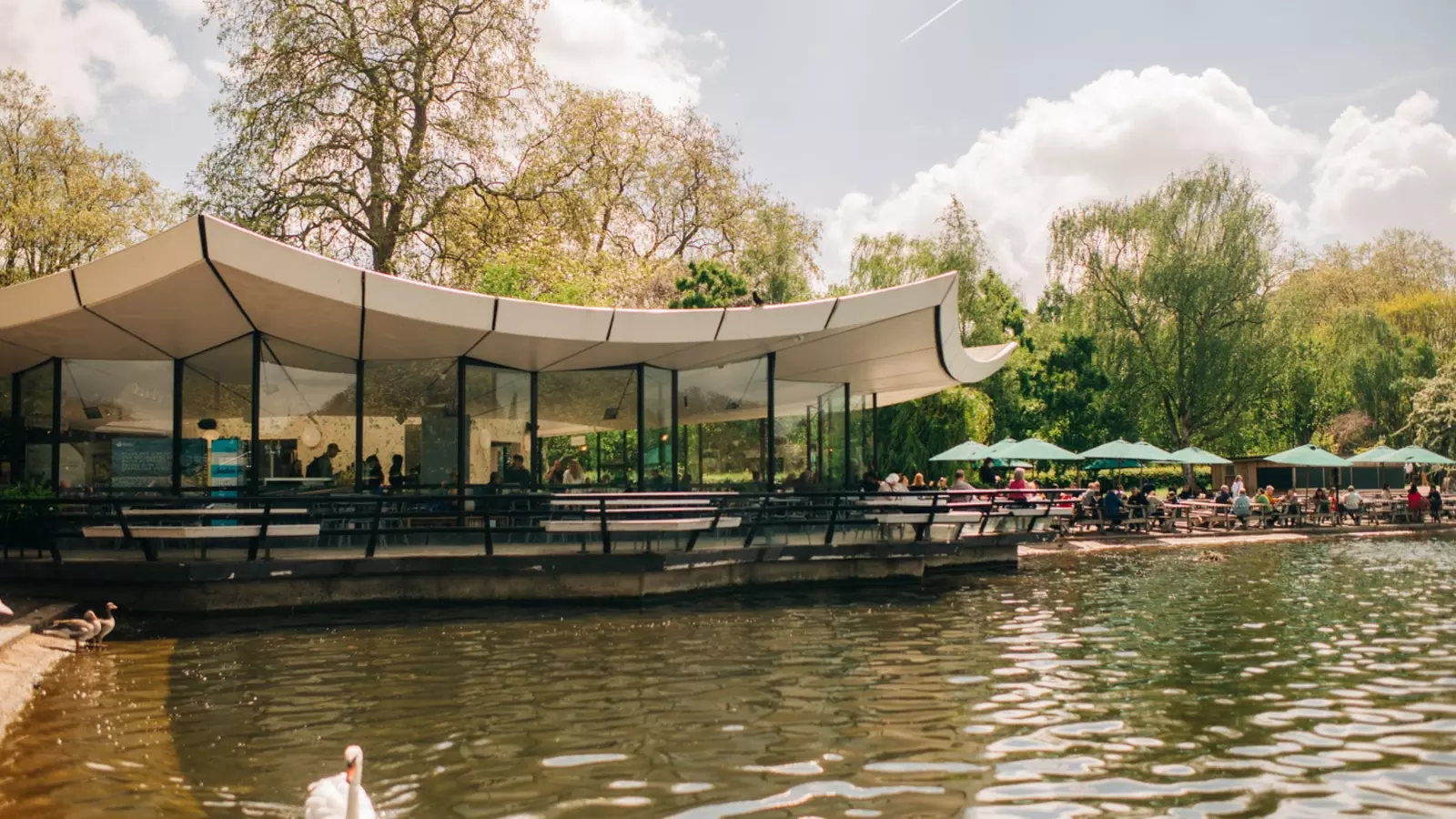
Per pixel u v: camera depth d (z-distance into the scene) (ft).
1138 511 94.84
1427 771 23.68
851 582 56.70
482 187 93.61
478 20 90.53
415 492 56.49
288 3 83.76
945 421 107.65
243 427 53.11
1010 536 65.05
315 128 85.97
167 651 37.01
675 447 62.80
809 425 77.36
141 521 50.88
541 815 20.95
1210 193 126.72
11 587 45.68
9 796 22.06
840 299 56.75
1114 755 24.84
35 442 56.70
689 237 123.13
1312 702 30.17
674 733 26.73
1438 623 44.45
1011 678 33.17
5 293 45.80
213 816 20.98
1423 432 140.26
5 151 99.76
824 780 23.04
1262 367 127.03
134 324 49.01
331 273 45.73
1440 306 168.86
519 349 55.77
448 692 31.04
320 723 27.66
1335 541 90.84
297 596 45.60
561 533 53.16
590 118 107.34
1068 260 132.77
